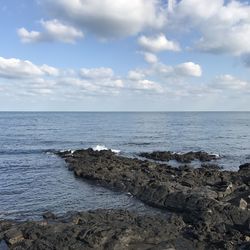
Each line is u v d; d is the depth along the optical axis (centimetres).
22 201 3366
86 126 14075
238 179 3944
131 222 2494
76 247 2100
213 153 6919
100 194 3606
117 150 7119
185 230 2420
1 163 5466
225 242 2147
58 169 4972
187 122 18038
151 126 14450
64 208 3142
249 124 16612
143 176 4025
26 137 9412
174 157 6066
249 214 2567
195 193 3108
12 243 2222
